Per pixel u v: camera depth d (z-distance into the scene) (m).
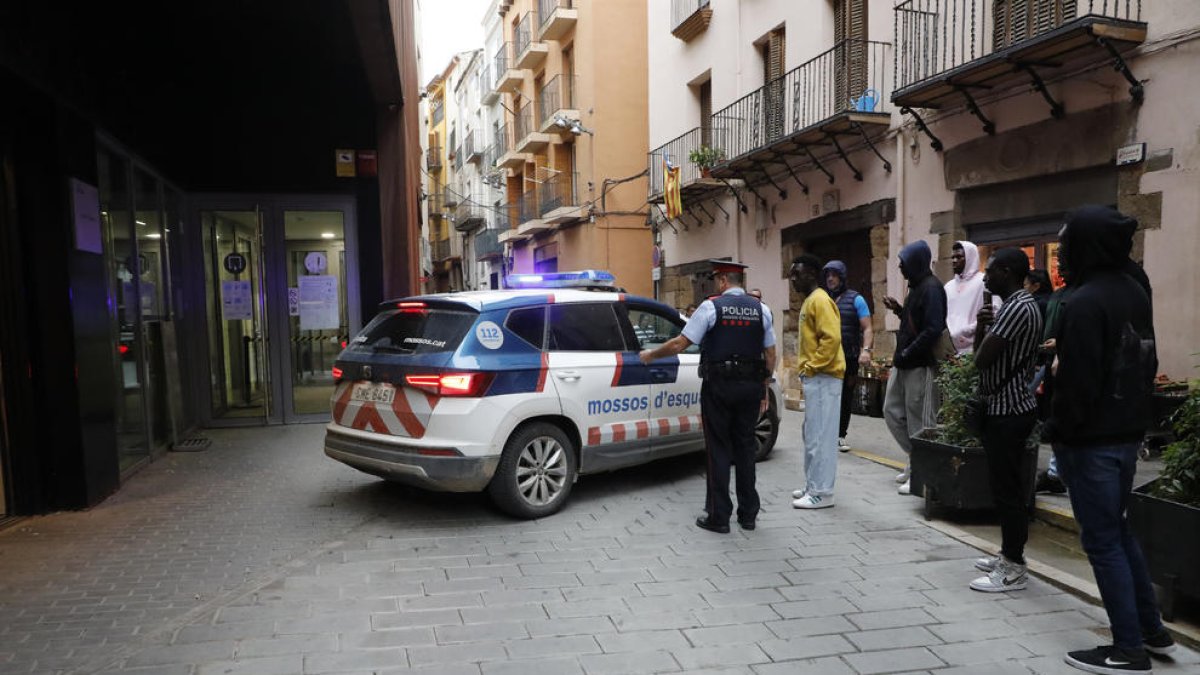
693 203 16.59
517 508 5.42
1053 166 8.25
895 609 3.93
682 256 17.86
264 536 5.15
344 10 7.12
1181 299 7.04
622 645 3.52
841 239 12.71
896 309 6.27
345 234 9.93
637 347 6.32
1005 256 4.26
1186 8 6.91
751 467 5.25
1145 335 3.29
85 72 6.04
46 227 5.61
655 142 18.84
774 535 5.14
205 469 7.20
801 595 4.12
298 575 4.42
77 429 5.71
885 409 6.34
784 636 3.62
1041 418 5.80
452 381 5.18
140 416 7.25
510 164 29.59
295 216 9.79
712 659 3.38
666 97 18.20
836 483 6.52
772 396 7.33
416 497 6.15
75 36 5.84
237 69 9.28
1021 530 4.13
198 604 3.99
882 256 11.08
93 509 5.82
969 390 5.29
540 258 27.27
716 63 15.91
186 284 9.28
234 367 9.73
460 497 6.16
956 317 6.11
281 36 8.27
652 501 6.04
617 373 6.06
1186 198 6.99
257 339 9.75
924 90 8.98
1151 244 7.29
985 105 9.07
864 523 5.39
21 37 4.97
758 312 5.30
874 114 10.64
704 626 3.72
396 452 5.35
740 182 14.98
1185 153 6.98
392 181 9.95
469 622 3.76
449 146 49.84
